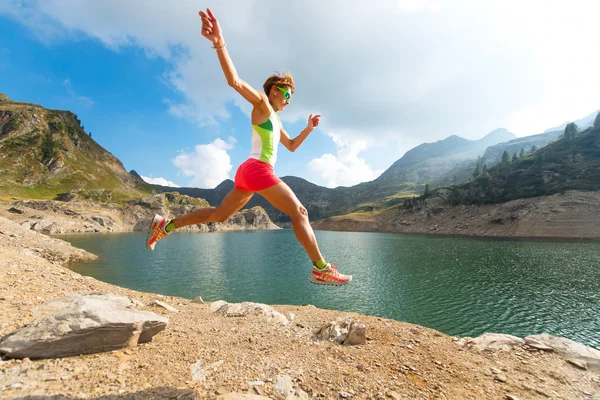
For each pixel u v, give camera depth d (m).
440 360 5.18
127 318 4.43
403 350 5.60
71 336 3.88
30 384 3.01
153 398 3.00
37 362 3.56
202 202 196.00
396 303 27.84
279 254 63.72
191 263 49.81
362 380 4.08
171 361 4.09
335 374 4.20
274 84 2.82
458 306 26.95
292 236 129.62
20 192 145.50
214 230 179.88
